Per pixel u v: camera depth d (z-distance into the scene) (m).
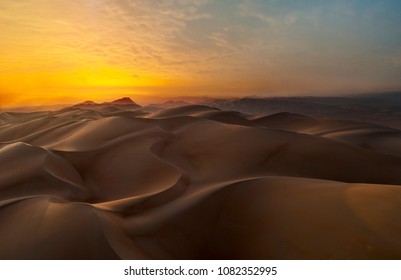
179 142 22.11
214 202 9.70
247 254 7.21
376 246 6.04
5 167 14.25
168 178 13.47
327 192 8.86
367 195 8.12
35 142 28.19
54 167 14.61
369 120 116.88
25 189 12.38
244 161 17.80
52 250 6.09
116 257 6.05
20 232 6.90
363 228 6.64
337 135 32.62
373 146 28.33
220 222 8.84
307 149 20.39
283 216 8.02
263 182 10.84
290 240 7.02
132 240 7.41
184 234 8.28
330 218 7.30
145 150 18.14
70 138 22.91
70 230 6.64
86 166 16.88
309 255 6.36
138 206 9.66
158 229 8.16
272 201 9.09
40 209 7.89
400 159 20.36
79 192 12.95
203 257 7.70
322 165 18.62
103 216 7.68
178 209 9.32
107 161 17.14
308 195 8.91
